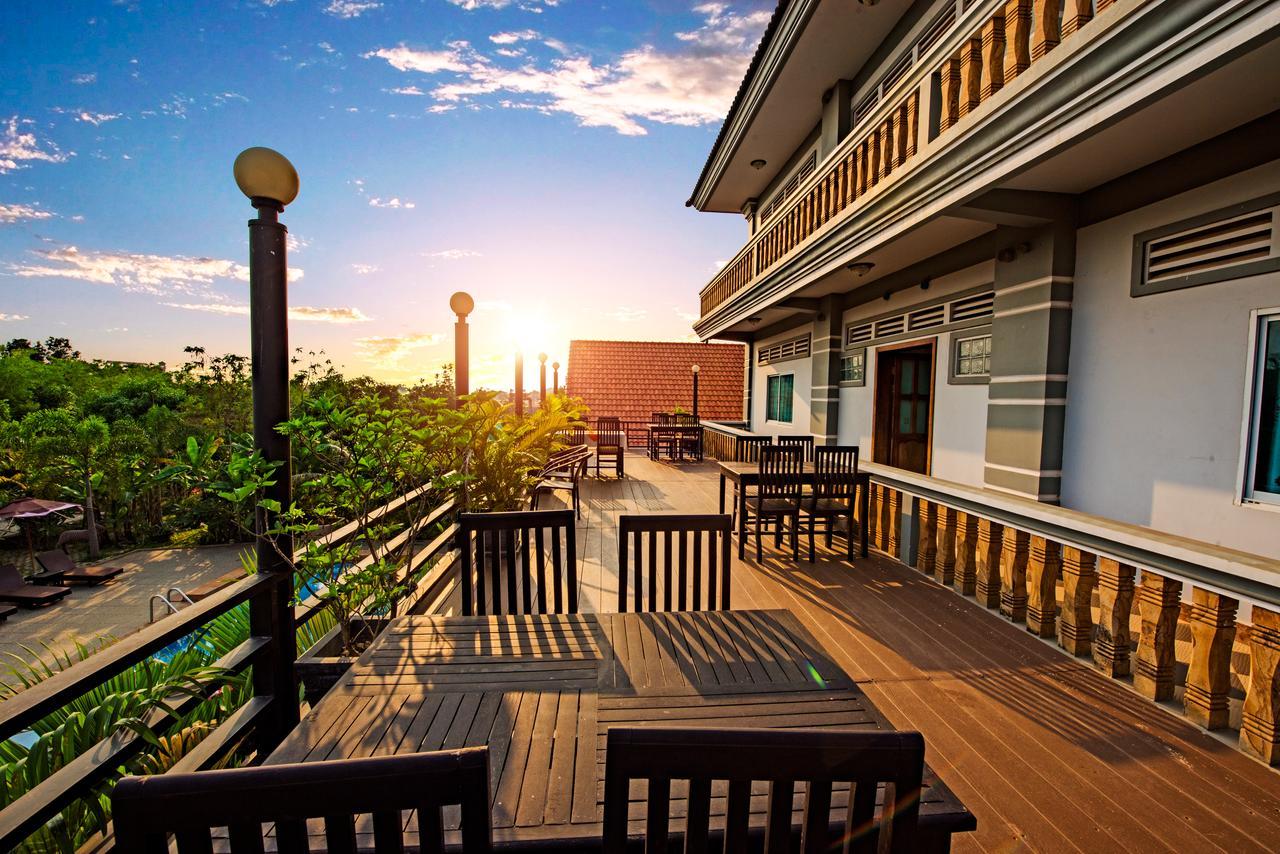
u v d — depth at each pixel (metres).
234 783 0.87
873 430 7.60
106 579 14.36
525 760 1.55
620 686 1.94
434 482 3.67
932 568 4.93
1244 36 2.29
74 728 2.16
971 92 3.95
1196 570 2.70
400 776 0.90
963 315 5.83
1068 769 2.45
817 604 4.28
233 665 2.38
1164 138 3.54
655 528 2.84
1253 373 3.41
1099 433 4.33
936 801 1.39
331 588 2.88
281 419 2.68
